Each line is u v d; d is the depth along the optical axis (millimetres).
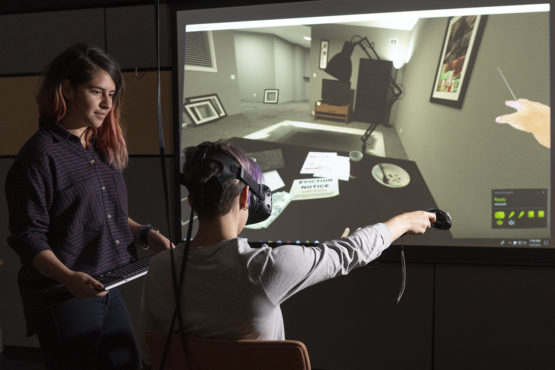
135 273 1407
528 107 2051
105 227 1559
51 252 1358
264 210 1005
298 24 2270
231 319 858
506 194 2104
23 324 2699
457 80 2131
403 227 1035
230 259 860
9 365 2633
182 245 934
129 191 2520
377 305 2295
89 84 1437
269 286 840
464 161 2148
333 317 2350
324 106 2289
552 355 2145
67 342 1426
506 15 2047
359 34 2213
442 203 2189
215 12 2338
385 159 2242
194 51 2381
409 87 2188
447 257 2182
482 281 2182
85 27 2498
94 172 1538
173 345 861
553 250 2070
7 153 2643
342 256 897
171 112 2445
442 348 2246
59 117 1460
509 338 2178
